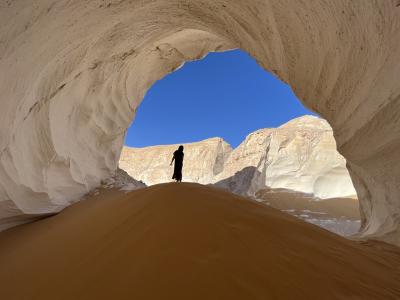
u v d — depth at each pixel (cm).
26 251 250
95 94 652
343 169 1357
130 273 153
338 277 179
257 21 430
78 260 183
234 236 194
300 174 1445
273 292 143
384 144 364
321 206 1138
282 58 463
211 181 1872
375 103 338
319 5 321
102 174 816
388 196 446
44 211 490
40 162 464
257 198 1303
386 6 256
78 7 308
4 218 402
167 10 518
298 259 186
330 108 448
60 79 449
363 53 319
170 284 142
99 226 236
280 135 1664
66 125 562
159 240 182
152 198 253
